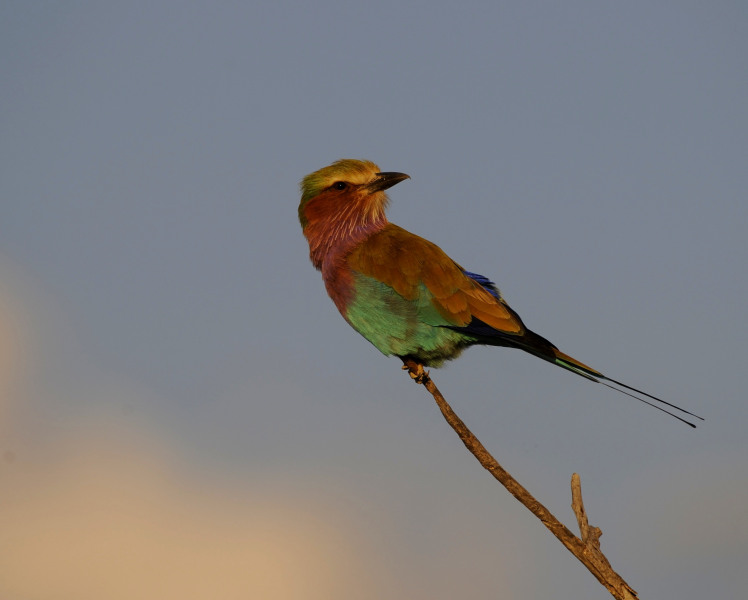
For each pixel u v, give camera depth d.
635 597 6.57
